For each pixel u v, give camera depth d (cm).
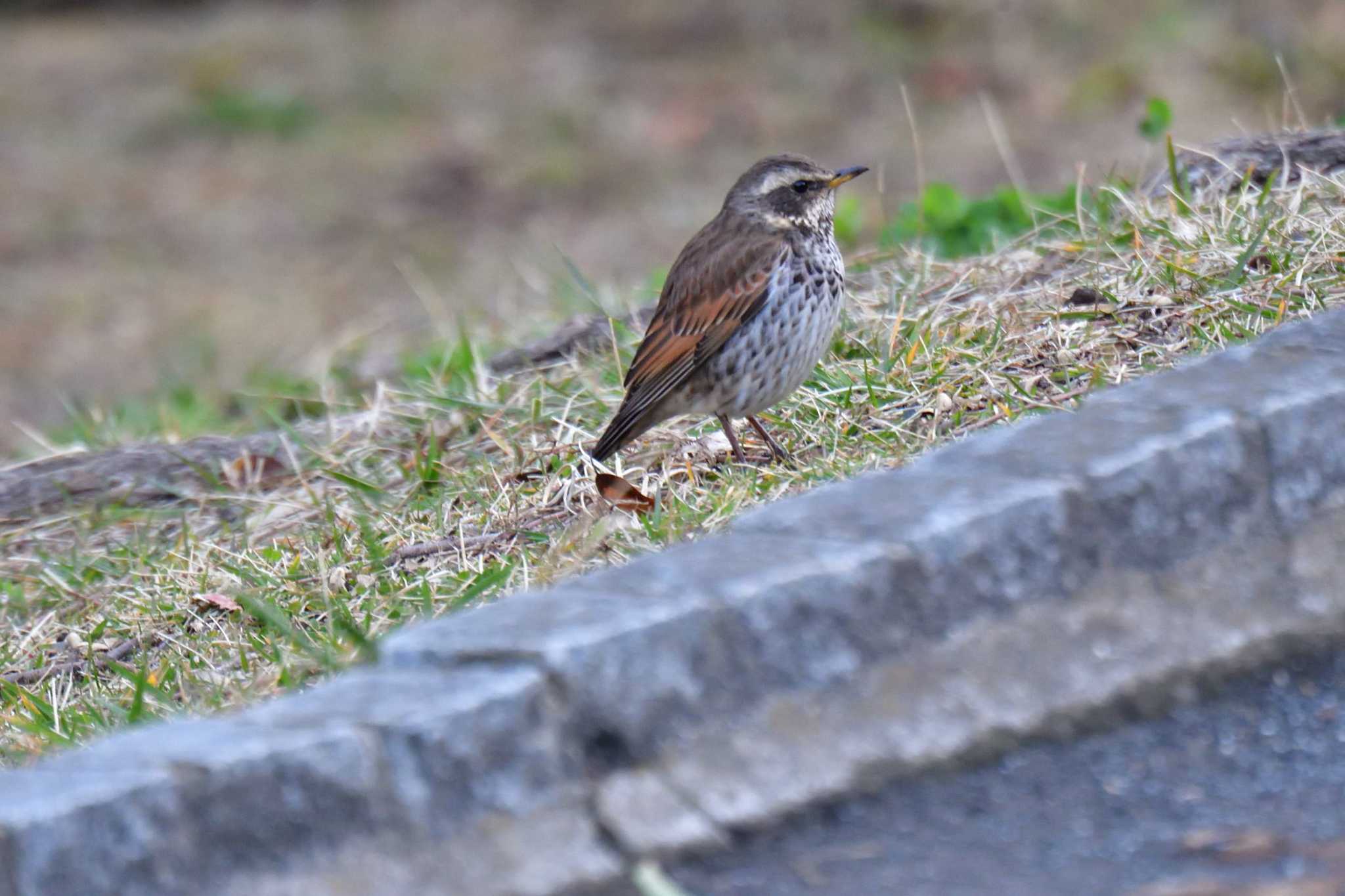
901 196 2628
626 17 3625
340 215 2897
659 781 607
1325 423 723
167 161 3178
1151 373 986
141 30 3878
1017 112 2980
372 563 986
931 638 651
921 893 568
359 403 1445
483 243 2734
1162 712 671
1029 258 1248
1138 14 3194
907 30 3353
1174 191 1198
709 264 1047
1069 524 674
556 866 586
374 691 603
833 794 622
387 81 3441
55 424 2164
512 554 961
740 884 584
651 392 1050
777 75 3281
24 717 895
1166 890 555
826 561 639
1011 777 636
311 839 563
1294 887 550
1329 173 1271
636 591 636
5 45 3825
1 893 530
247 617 975
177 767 554
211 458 1314
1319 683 684
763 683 626
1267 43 2986
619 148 3064
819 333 1061
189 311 2555
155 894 546
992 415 983
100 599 1074
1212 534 700
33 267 2770
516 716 591
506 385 1259
